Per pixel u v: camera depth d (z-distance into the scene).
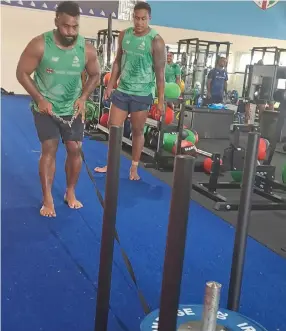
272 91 7.93
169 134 5.08
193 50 13.19
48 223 2.90
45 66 2.78
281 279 2.38
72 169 3.17
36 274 2.19
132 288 2.13
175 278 1.07
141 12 3.58
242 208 1.60
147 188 3.99
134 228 2.94
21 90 13.84
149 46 3.66
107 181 1.48
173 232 1.07
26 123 7.57
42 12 13.20
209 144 7.12
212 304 1.19
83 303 1.96
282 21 15.12
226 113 7.77
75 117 2.97
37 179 4.00
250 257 2.64
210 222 3.22
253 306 2.07
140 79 3.75
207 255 2.60
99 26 13.35
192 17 14.38
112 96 3.89
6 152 5.10
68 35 2.69
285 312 2.04
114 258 2.45
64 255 2.44
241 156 4.50
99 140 6.50
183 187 1.05
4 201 3.29
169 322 1.09
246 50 15.01
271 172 4.11
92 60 2.94
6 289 2.02
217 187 4.31
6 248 2.46
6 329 1.72
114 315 1.89
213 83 9.95
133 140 4.12
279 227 3.25
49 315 1.84
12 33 13.16
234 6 14.55
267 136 4.38
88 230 2.83
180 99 4.80
